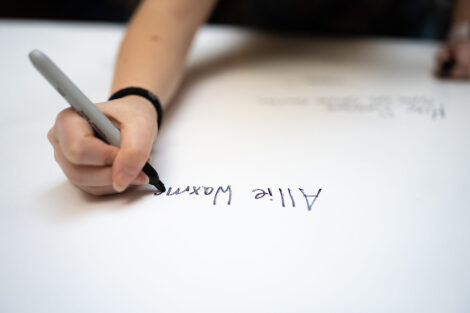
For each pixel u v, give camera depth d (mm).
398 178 375
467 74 564
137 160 323
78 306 281
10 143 408
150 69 426
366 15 817
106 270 300
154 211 338
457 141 427
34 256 307
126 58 436
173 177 371
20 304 281
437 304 284
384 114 477
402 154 406
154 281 294
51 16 1008
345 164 391
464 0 617
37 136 420
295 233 323
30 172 375
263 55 655
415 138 431
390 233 325
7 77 521
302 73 587
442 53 581
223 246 314
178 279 295
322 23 824
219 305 282
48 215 335
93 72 540
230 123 451
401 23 834
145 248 312
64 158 324
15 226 326
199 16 508
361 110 486
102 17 1012
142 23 464
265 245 315
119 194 353
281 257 308
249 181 368
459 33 618
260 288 290
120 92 394
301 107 490
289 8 807
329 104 500
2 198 348
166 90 442
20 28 679
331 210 342
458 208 346
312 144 418
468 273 300
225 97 509
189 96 508
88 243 316
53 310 279
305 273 299
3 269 299
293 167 385
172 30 467
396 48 707
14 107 464
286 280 295
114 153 322
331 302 284
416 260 307
